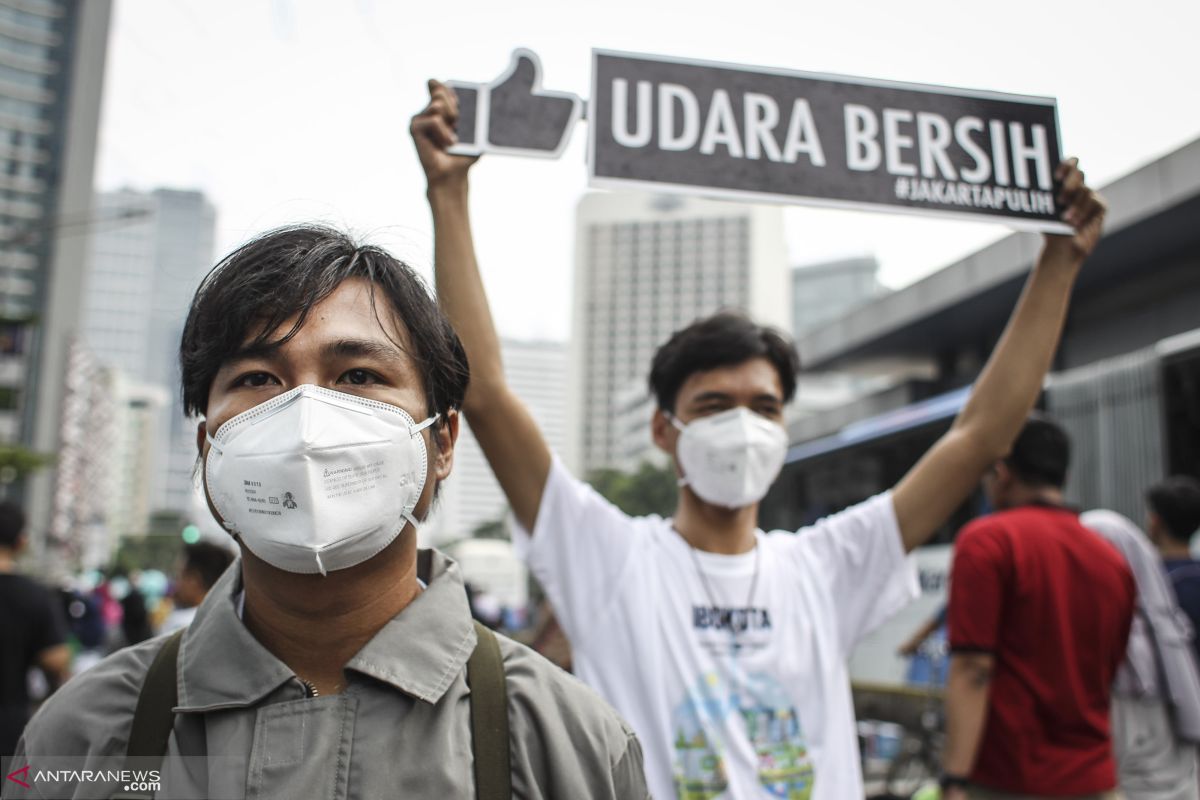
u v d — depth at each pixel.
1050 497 2.88
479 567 48.88
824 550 2.33
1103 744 2.61
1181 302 9.74
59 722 1.22
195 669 1.22
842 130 2.13
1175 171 8.61
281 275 1.31
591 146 2.01
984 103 2.22
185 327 1.41
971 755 2.52
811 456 9.29
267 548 1.24
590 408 111.69
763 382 2.31
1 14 75.62
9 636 3.80
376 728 1.20
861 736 6.99
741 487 2.21
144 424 133.25
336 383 1.32
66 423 70.94
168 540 79.12
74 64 77.44
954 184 2.18
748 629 2.14
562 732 1.27
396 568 1.34
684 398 2.36
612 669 2.10
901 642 7.20
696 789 1.96
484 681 1.27
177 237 144.75
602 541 2.20
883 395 12.35
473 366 2.04
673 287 109.69
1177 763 3.29
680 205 110.44
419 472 1.34
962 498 2.32
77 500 77.50
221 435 1.29
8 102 75.06
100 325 140.25
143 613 8.20
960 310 12.82
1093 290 10.90
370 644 1.25
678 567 2.20
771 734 2.04
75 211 75.25
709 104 2.08
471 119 2.07
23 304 71.38
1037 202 2.23
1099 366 6.53
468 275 2.08
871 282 123.38
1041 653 2.59
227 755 1.17
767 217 108.62
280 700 1.21
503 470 2.15
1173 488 3.82
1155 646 3.32
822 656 2.17
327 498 1.23
